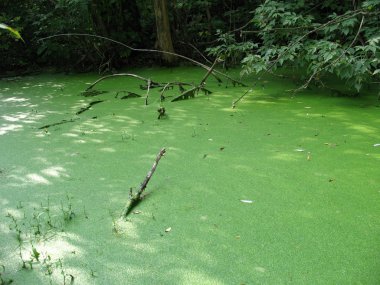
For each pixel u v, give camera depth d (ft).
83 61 28.86
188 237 7.73
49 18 27.66
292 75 21.86
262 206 8.70
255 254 7.11
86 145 13.00
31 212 8.98
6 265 7.19
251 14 27.91
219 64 26.55
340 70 15.29
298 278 6.45
